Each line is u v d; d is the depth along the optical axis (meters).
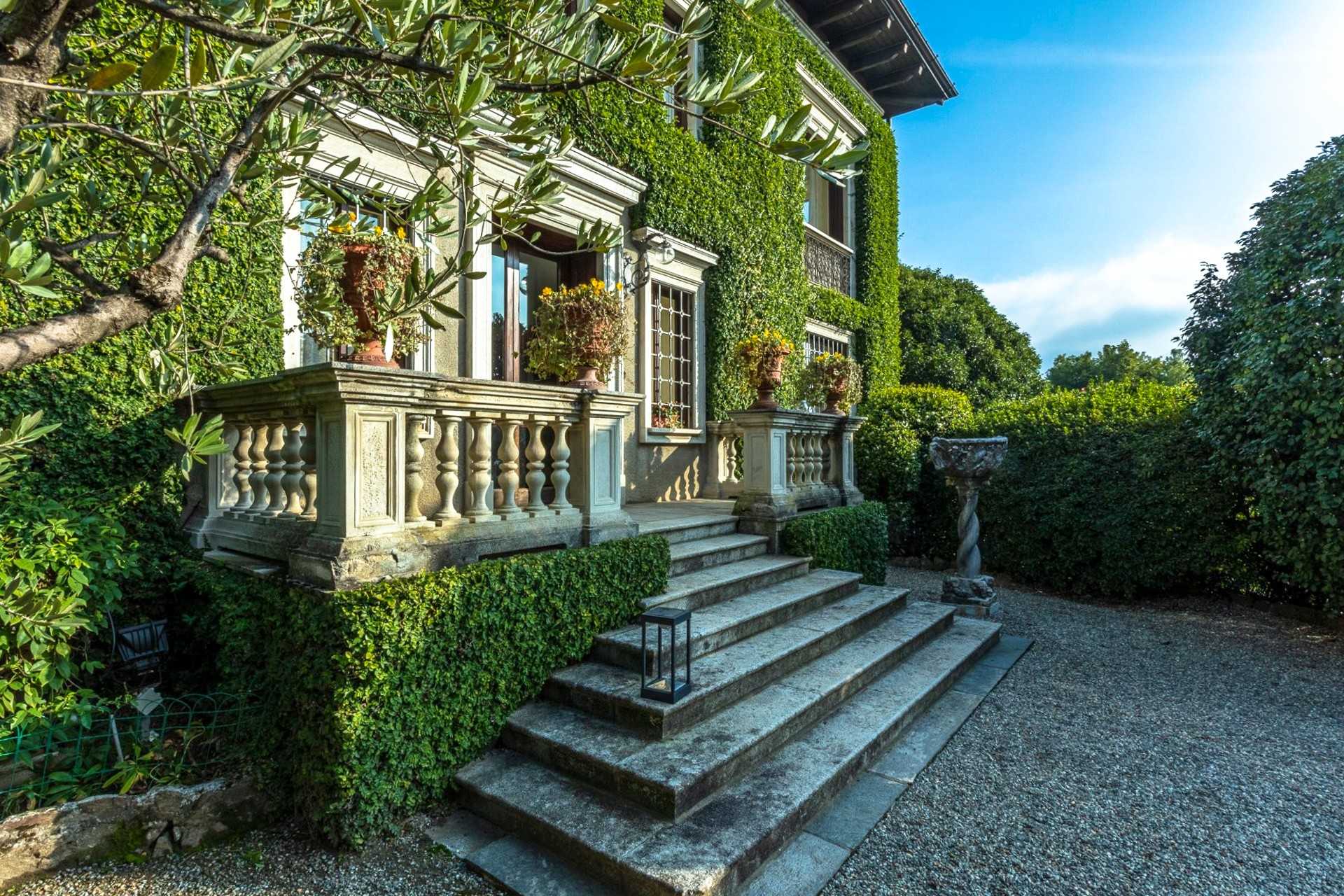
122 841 2.53
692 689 3.21
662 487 7.80
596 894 2.25
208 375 4.07
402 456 3.11
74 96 3.15
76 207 3.62
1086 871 2.48
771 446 5.84
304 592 2.88
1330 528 5.56
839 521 6.21
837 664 4.09
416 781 2.79
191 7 2.13
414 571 3.07
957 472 6.21
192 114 2.75
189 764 2.93
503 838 2.62
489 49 2.51
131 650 3.38
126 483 3.87
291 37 1.65
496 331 6.28
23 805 2.62
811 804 2.75
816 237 10.80
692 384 8.34
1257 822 2.84
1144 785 3.17
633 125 7.08
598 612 3.70
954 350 18.59
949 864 2.51
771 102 8.95
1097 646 5.59
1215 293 6.72
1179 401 7.15
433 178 3.05
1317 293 5.46
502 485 3.68
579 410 4.00
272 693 2.96
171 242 1.83
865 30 10.45
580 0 2.46
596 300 4.69
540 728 3.07
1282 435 5.73
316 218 3.74
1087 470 7.32
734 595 4.69
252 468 4.00
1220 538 6.75
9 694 2.75
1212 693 4.46
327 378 2.85
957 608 5.97
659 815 2.54
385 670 2.65
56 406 3.66
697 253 7.99
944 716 3.93
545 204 3.02
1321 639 5.81
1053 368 31.78
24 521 3.12
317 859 2.52
